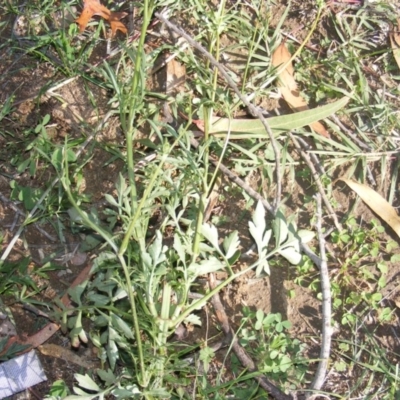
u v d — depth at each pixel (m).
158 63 0.63
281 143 0.60
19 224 0.58
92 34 0.63
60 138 0.60
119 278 0.49
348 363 0.55
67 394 0.52
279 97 0.63
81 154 0.59
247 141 0.60
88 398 0.47
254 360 0.54
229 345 0.54
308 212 0.59
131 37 0.63
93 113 0.61
